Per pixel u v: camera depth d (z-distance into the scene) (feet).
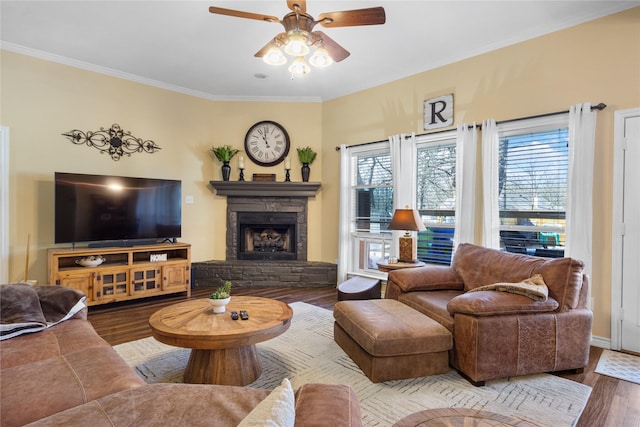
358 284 13.97
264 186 17.65
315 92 17.52
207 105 17.95
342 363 8.86
